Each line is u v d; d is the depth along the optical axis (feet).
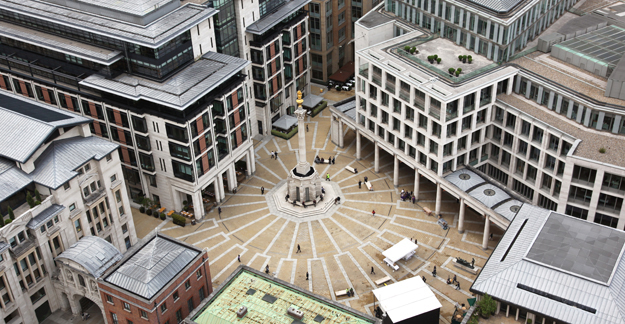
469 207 441.27
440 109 390.63
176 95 391.24
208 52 442.09
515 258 313.94
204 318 304.30
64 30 433.07
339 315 303.27
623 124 370.73
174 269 331.16
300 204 443.73
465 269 388.16
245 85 443.32
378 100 442.09
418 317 326.44
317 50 581.94
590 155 357.41
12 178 345.10
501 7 415.44
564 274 299.17
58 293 365.40
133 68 415.44
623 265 304.09
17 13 450.71
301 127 424.87
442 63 428.56
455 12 442.91
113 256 350.02
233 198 460.55
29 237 343.87
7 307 337.72
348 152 505.25
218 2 442.50
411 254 397.39
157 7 417.28
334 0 564.71
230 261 402.93
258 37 478.18
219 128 436.76
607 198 359.66
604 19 466.70
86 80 412.77
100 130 435.53
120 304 327.26
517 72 412.98
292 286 319.06
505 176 433.48
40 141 348.79
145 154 421.59
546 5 452.35
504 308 304.09
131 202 458.91
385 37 495.00
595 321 281.95
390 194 457.27
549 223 332.19
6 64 468.75
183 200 448.65
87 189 370.73
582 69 418.72
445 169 418.31
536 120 386.93
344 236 419.74
